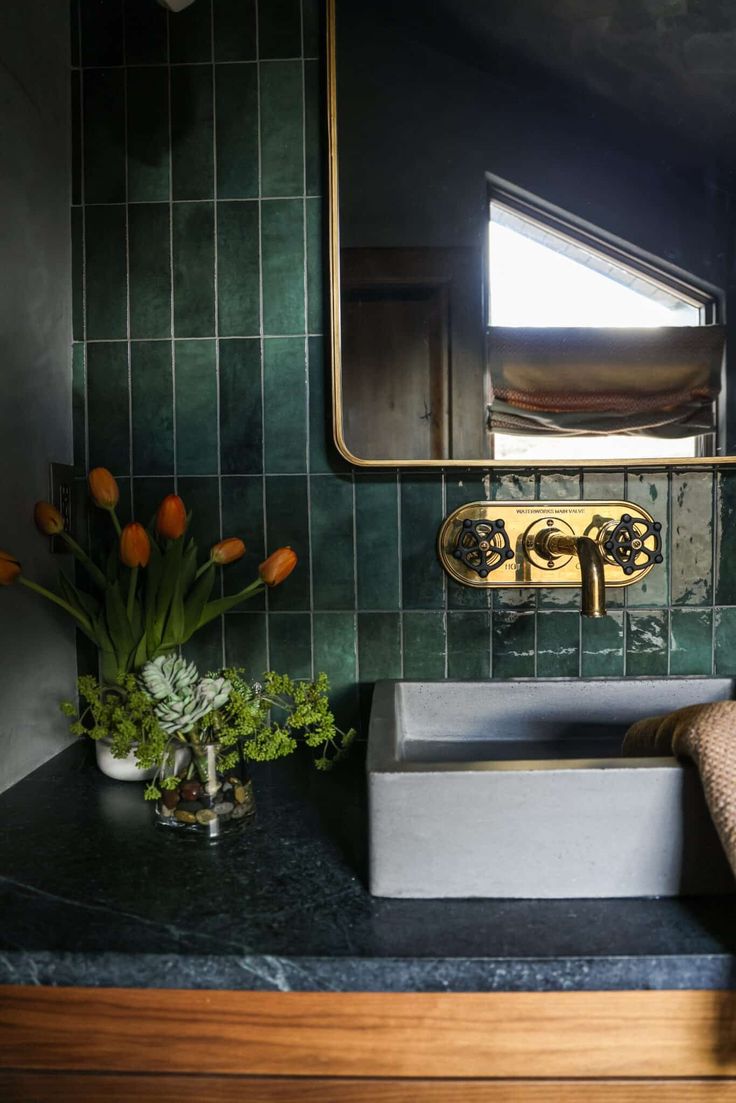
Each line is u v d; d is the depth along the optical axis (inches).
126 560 41.8
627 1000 28.6
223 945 28.5
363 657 50.4
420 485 49.8
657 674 50.3
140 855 35.7
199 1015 29.0
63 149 49.1
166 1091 29.6
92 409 50.3
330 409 49.4
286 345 49.6
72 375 50.2
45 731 47.3
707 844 31.8
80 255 50.0
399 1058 29.0
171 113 49.4
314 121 49.0
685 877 31.9
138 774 43.4
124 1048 29.3
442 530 49.3
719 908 31.4
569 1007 28.7
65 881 33.2
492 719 48.9
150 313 49.9
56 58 48.2
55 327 48.1
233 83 49.1
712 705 34.7
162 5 45.1
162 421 50.2
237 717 40.8
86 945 28.4
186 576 44.9
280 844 36.9
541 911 31.1
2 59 41.8
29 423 44.9
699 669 50.4
